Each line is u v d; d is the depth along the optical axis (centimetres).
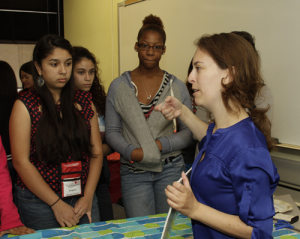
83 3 510
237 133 78
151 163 160
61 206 133
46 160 134
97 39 474
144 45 172
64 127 137
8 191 115
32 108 132
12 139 131
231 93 78
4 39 595
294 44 197
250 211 70
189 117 120
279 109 211
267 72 217
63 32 624
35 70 137
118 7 392
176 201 75
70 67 138
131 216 170
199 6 269
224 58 78
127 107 167
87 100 157
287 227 119
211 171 78
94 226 114
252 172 71
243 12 230
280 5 203
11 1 582
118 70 417
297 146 201
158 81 178
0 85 182
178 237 110
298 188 200
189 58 287
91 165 156
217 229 76
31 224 136
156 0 323
